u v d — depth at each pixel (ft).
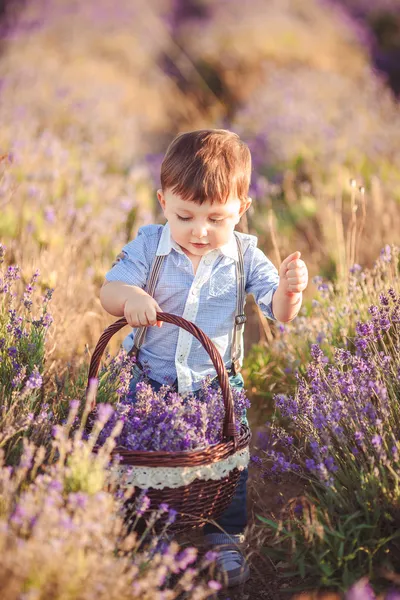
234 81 35.76
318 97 26.84
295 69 35.14
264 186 18.47
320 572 7.09
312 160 20.04
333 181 18.81
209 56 36.94
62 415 8.41
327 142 20.57
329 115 23.76
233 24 43.19
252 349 12.66
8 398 7.98
